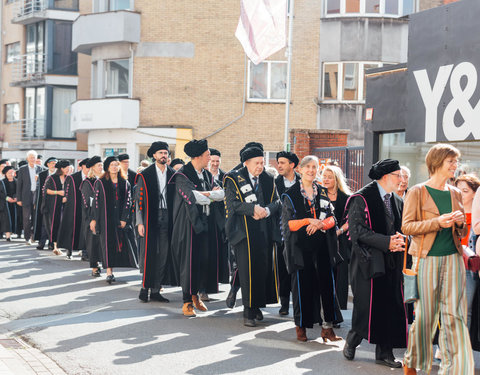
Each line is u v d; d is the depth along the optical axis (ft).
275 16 60.08
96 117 93.35
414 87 37.22
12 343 24.41
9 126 136.15
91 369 20.95
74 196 48.75
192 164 30.55
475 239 22.84
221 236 31.27
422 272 18.83
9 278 39.78
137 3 91.66
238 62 89.45
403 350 24.58
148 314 29.60
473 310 22.03
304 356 22.81
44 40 127.34
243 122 89.56
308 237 24.41
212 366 21.40
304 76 88.48
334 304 24.72
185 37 90.33
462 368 18.17
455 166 19.04
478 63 33.30
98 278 40.32
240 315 29.96
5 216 63.77
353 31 87.10
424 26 36.52
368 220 21.45
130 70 92.38
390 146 40.32
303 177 24.68
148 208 32.14
